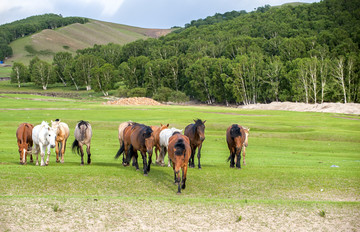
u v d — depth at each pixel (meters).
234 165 21.16
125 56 198.62
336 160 26.03
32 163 21.44
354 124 52.28
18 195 13.30
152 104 104.50
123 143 19.78
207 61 123.81
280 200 14.12
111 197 13.60
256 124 50.88
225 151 31.12
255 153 29.77
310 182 17.28
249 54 127.00
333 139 40.03
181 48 180.62
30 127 20.89
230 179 17.39
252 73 110.12
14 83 182.88
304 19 182.25
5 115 58.88
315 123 53.56
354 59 96.25
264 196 15.36
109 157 25.53
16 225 10.77
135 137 17.78
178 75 140.62
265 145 35.69
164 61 137.50
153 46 182.75
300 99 101.50
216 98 131.75
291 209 13.01
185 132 20.14
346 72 98.75
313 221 12.20
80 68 162.25
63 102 103.44
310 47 127.50
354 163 24.00
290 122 54.12
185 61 137.62
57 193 14.48
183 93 125.12
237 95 111.56
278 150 32.72
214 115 66.50
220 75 115.94
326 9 184.50
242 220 12.05
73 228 11.00
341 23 163.50
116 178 16.61
